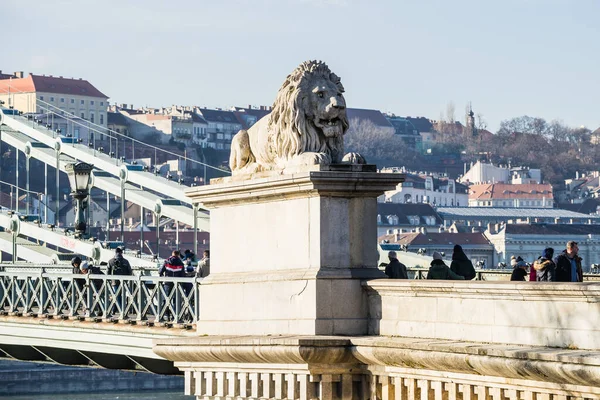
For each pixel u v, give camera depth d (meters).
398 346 36.47
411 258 101.31
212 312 44.28
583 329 32.16
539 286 33.03
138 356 59.62
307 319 39.81
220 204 44.12
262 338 39.81
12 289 70.56
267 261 42.03
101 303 63.09
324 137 40.91
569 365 30.84
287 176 40.03
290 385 39.66
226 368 42.38
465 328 35.75
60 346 65.56
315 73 40.97
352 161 40.25
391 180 40.12
